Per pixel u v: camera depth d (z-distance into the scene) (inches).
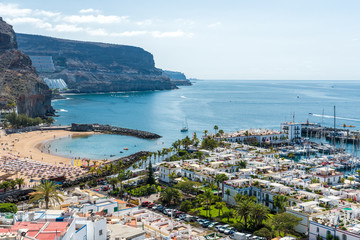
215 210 6624.0
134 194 7480.3
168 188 7145.7
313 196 6240.2
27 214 3378.4
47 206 4645.7
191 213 6461.6
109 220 4237.2
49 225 2861.7
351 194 6318.9
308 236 5142.7
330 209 5521.7
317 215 5319.9
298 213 5516.7
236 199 6402.6
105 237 3393.2
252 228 5728.3
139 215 5128.0
